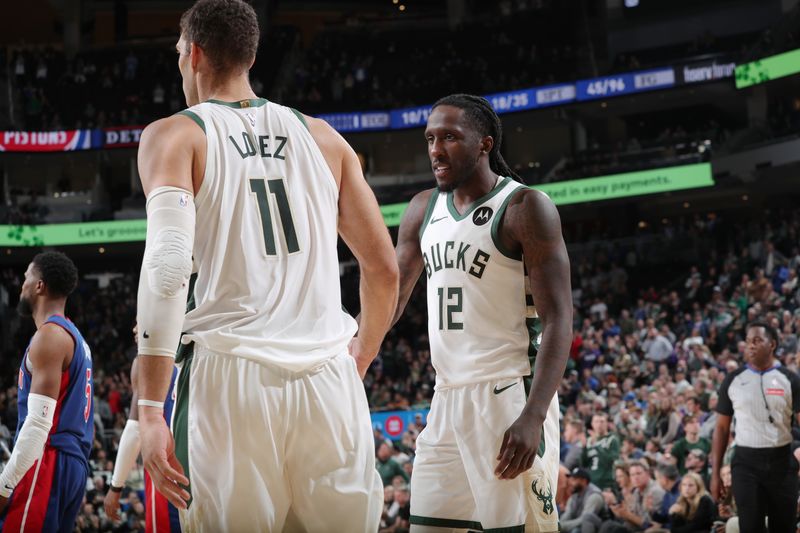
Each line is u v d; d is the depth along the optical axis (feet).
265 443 6.36
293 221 6.91
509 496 9.35
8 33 106.42
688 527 25.18
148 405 6.12
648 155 77.36
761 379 17.58
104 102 94.22
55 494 11.82
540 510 9.37
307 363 6.57
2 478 11.48
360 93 93.81
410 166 94.58
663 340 47.96
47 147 86.33
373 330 7.80
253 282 6.64
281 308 6.70
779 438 17.44
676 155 76.74
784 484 17.42
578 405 38.32
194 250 6.71
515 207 9.79
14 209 82.84
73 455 12.16
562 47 95.76
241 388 6.36
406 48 101.30
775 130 75.77
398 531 30.19
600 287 68.69
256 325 6.53
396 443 36.81
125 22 107.55
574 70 91.76
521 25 100.32
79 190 95.40
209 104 6.97
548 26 99.35
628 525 26.73
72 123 91.86
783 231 63.57
